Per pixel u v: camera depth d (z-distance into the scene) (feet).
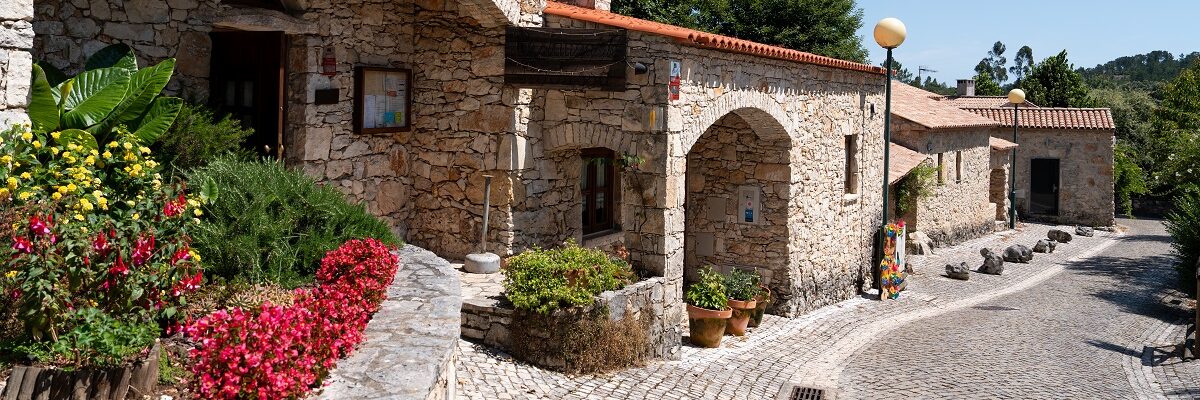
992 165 98.12
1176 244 55.52
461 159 36.14
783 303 44.47
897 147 70.85
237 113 31.68
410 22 36.22
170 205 18.08
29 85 19.70
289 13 30.91
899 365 35.81
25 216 15.94
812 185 46.03
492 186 35.50
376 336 19.26
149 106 24.98
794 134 43.29
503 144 35.19
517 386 26.71
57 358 15.08
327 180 32.45
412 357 17.71
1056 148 103.65
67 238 15.65
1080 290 58.23
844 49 89.30
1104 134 101.35
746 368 34.60
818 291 48.01
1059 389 31.48
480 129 35.58
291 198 25.61
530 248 36.47
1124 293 56.80
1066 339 41.57
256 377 14.21
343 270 23.26
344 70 32.99
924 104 82.02
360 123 33.47
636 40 33.55
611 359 30.53
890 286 52.90
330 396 15.29
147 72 24.80
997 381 32.65
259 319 15.01
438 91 36.29
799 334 41.68
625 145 34.35
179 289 17.62
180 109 26.23
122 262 16.19
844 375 34.14
